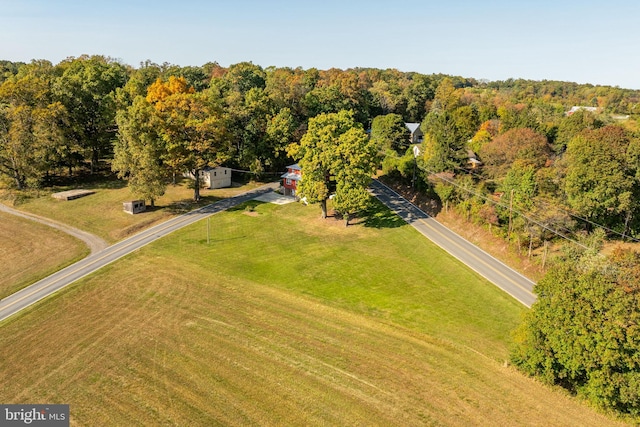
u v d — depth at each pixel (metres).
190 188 80.25
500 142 71.50
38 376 30.14
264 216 67.81
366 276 48.47
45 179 78.88
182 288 43.94
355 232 62.16
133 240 56.50
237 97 86.94
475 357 33.41
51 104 72.94
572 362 27.33
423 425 26.12
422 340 35.72
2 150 70.50
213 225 63.09
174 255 52.25
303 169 64.00
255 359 32.34
